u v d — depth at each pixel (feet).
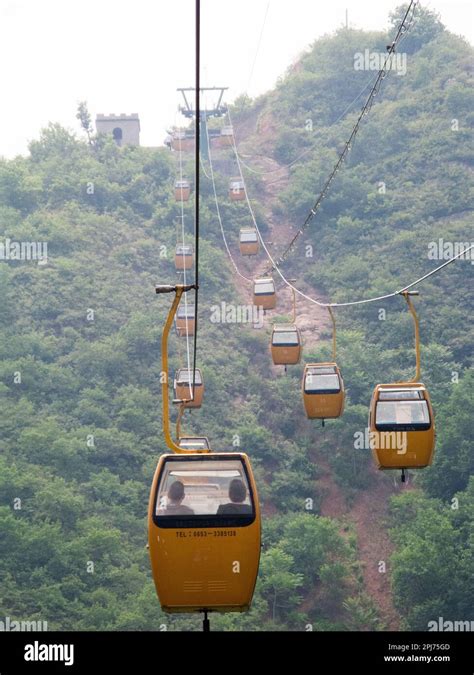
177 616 361.71
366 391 497.87
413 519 418.31
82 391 494.18
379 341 547.49
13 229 613.93
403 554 375.25
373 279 593.83
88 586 371.15
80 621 346.54
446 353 509.35
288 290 616.39
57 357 524.52
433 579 370.73
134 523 411.75
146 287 598.75
